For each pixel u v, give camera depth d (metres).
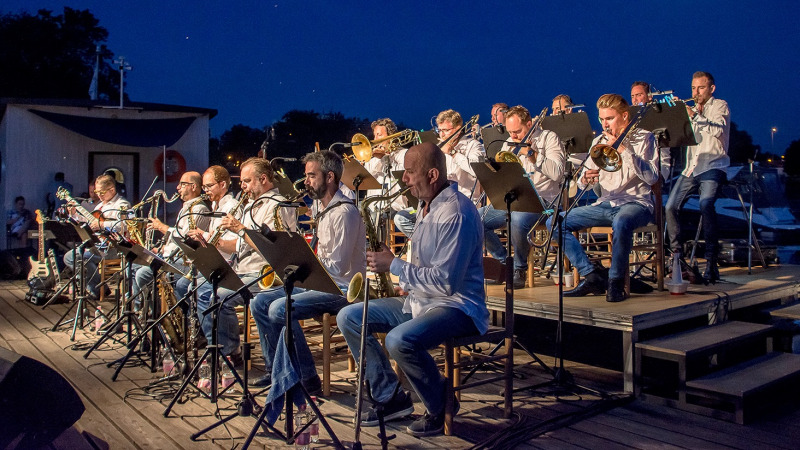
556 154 5.11
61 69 24.25
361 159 5.79
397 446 3.27
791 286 5.27
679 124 4.84
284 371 3.16
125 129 11.45
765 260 6.39
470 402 3.94
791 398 4.00
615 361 5.00
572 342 5.59
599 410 3.75
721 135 5.42
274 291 4.09
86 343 5.62
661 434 3.40
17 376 2.46
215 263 3.51
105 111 11.67
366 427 3.55
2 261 10.38
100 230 4.93
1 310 7.33
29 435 2.50
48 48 23.81
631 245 4.43
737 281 5.31
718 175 5.38
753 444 3.26
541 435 3.39
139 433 3.49
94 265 7.59
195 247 3.47
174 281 5.09
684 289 4.64
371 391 3.59
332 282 2.98
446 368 3.38
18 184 11.30
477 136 6.34
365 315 2.90
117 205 6.87
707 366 4.55
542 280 5.68
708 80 5.51
